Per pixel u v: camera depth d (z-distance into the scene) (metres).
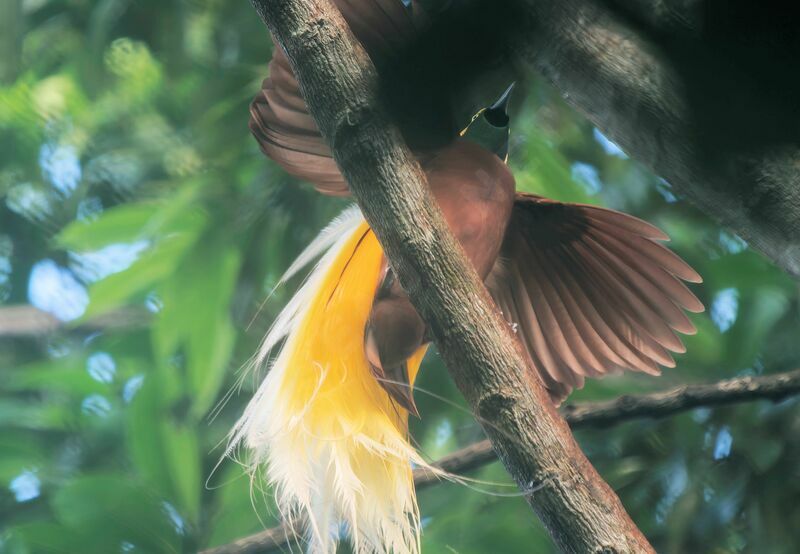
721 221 7.49
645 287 7.80
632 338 7.81
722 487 8.35
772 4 7.46
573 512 7.34
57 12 10.23
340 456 7.53
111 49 10.26
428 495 8.27
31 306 10.38
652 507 8.38
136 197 10.30
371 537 7.52
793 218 7.45
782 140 7.46
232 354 8.55
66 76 10.50
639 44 7.49
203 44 9.11
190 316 8.47
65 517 8.09
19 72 8.95
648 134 7.48
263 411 7.57
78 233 8.67
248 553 7.93
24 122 10.53
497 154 7.71
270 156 7.62
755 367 8.43
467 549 8.18
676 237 8.51
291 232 8.55
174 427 8.29
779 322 8.45
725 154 7.46
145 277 8.59
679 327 7.80
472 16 7.48
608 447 8.45
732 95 7.46
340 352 7.57
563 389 7.83
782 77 7.46
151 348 8.77
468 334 7.38
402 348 7.55
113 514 8.09
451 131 7.54
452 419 8.45
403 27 7.48
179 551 8.09
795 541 8.30
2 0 8.78
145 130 10.44
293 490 7.52
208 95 8.66
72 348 10.27
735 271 8.46
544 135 8.55
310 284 7.64
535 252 7.82
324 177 7.63
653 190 8.61
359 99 7.43
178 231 8.57
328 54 7.44
